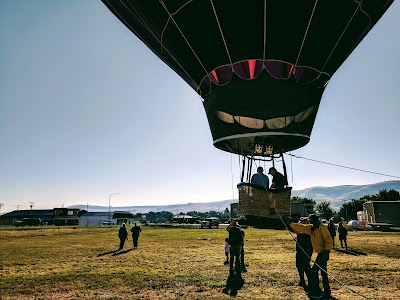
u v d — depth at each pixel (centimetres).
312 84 1226
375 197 9375
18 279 1097
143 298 809
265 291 843
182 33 1201
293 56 1164
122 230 2078
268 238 2641
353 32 1207
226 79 1204
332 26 1150
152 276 1089
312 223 791
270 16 1100
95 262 1472
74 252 1928
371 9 1168
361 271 1097
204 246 2148
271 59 1161
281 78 1177
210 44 1181
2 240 3127
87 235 3872
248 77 1175
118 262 1452
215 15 1123
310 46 1166
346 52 1249
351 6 1134
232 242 1062
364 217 4991
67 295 866
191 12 1143
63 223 9538
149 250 1944
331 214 9612
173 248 2039
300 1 1084
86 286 968
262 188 1152
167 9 1166
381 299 742
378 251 1706
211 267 1247
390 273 1059
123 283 993
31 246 2402
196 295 820
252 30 1123
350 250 1764
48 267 1355
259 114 1173
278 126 1192
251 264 1281
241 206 1162
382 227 4169
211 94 1262
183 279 1025
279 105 1171
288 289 861
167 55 1412
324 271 770
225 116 1227
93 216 11681
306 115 1230
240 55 1162
